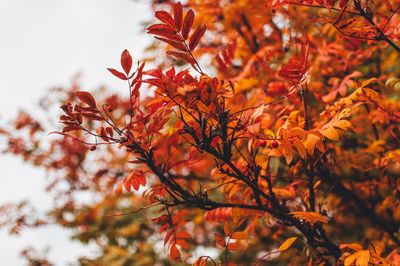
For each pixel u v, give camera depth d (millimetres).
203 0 3730
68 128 2025
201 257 2340
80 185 5293
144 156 2121
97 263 5461
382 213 3629
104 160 5102
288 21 3400
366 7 2061
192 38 1955
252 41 3648
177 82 1924
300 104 2908
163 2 3820
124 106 4625
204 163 3910
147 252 5219
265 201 2729
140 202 5691
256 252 4191
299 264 2492
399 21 2217
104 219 5707
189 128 2033
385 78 3312
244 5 3510
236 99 3031
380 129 3428
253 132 1998
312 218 2113
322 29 3324
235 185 2709
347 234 3650
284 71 2113
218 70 3582
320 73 3393
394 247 3164
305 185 3037
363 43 3426
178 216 2506
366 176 3498
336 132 1974
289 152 2010
